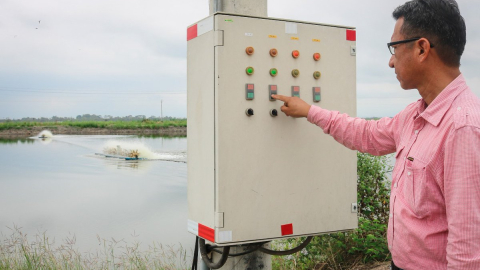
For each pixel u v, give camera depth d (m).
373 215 4.96
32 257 5.08
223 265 3.01
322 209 2.72
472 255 1.44
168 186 16.44
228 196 2.47
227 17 2.43
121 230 9.51
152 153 31.17
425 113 1.64
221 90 2.43
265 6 3.09
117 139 54.47
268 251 2.87
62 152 35.16
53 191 15.84
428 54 1.64
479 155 1.43
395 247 1.75
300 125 2.63
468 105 1.52
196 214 2.72
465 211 1.45
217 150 2.45
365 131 2.18
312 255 4.51
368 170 4.93
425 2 1.64
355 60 2.80
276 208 2.59
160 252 6.58
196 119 2.67
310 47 2.65
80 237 8.85
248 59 2.49
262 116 2.53
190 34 2.70
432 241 1.61
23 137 68.06
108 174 20.55
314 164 2.69
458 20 1.61
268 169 2.56
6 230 9.72
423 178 1.60
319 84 2.69
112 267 5.52
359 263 4.39
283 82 2.58
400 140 1.90
